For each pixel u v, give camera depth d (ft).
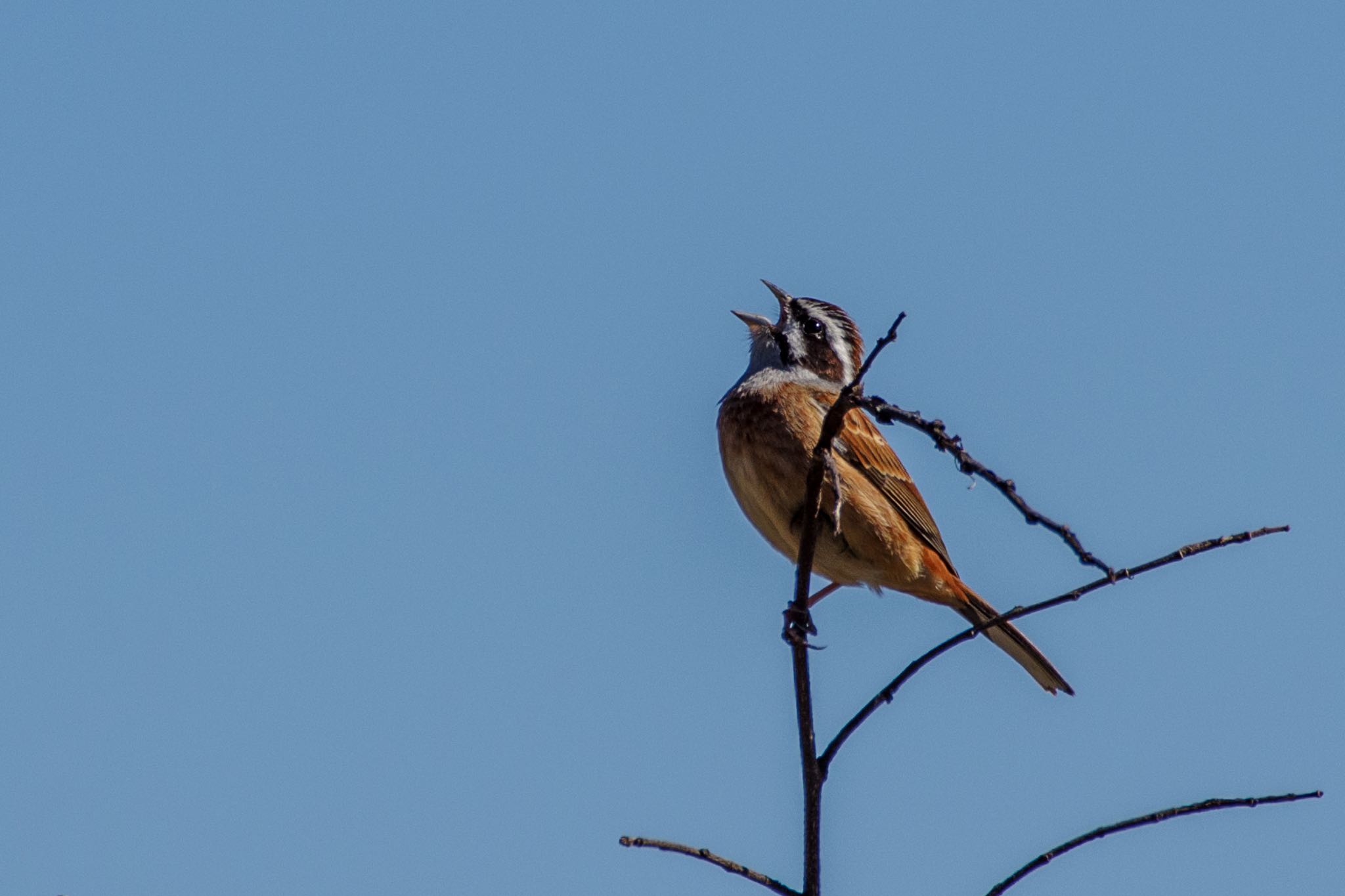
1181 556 22.86
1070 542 21.26
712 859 22.88
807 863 23.88
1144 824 22.88
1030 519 21.43
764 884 23.11
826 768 24.40
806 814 24.18
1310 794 22.61
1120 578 23.00
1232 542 22.86
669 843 22.67
